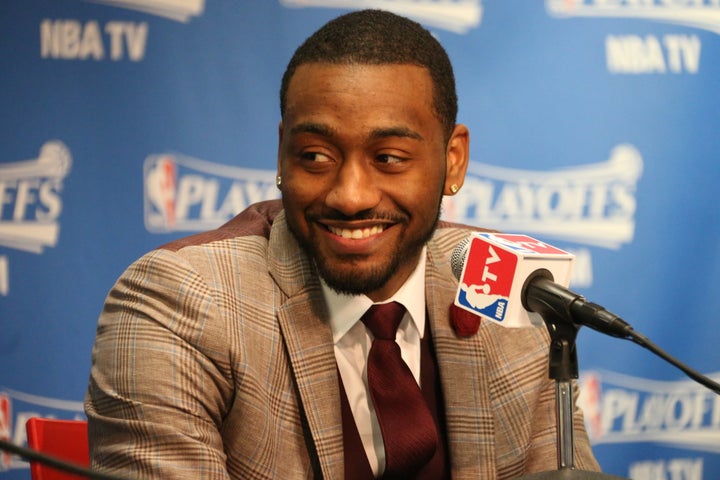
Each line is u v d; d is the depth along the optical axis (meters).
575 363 2.35
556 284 2.39
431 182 2.80
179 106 5.75
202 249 3.09
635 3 6.13
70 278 5.69
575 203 6.16
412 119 2.70
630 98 6.17
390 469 2.95
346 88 2.65
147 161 5.73
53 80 5.62
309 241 2.82
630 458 6.34
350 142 2.67
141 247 5.75
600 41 6.12
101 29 5.66
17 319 5.67
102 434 2.86
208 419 2.87
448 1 5.97
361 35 2.72
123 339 2.90
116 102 5.68
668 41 6.18
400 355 3.06
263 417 2.90
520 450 3.23
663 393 6.34
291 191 2.77
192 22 5.75
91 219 5.69
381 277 2.81
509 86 6.05
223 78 5.79
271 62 5.84
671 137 6.23
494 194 6.08
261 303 3.03
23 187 5.63
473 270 2.58
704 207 6.27
